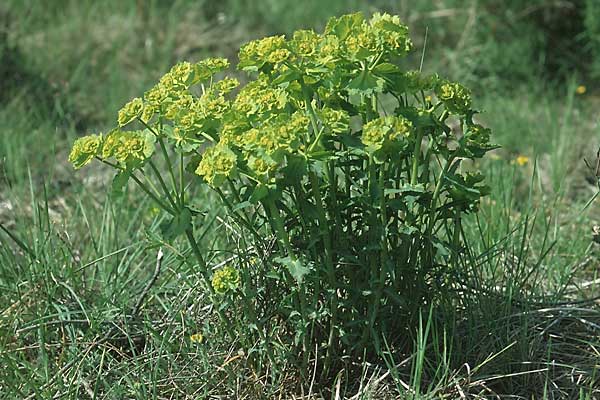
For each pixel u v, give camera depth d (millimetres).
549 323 4891
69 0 10320
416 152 4039
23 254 5504
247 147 3744
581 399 4137
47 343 4758
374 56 3898
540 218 6254
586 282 5574
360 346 4262
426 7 10023
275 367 4234
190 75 4027
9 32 9562
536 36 9500
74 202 6629
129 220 6070
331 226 4129
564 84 9219
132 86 9062
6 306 4953
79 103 8695
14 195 6227
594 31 9102
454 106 4016
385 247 3996
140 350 4812
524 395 4461
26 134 8008
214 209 5836
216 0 10547
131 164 3889
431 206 4145
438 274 4348
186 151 3930
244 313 4320
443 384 4320
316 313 4074
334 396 4289
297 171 3773
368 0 10320
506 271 5316
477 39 9492
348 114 4051
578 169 7383
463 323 4652
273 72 3977
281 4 10477
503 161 7145
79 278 5137
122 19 10047
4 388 4371
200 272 4527
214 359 4441
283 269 4113
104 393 4422
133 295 5086
